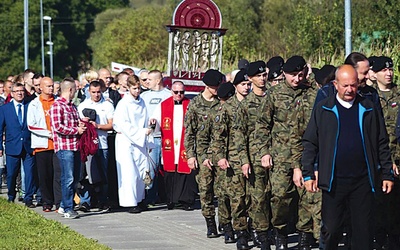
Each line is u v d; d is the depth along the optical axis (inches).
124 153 976.3
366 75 642.8
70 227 876.0
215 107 805.9
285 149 672.4
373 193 578.2
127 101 978.1
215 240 788.0
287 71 669.9
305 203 680.4
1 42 5728.3
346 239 719.1
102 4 6481.3
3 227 839.7
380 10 1588.3
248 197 730.2
